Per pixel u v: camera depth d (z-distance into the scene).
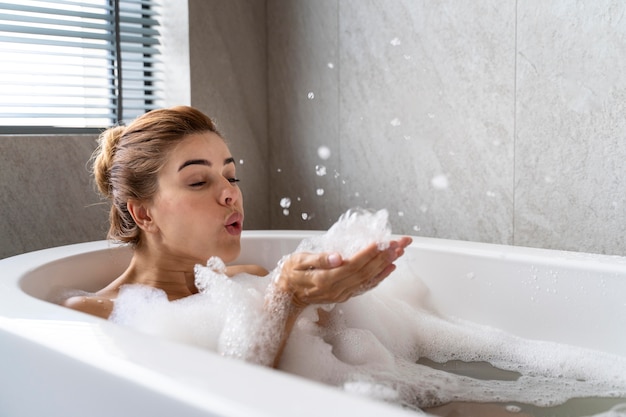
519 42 1.71
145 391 0.63
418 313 1.31
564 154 1.66
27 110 1.91
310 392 0.59
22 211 1.74
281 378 0.62
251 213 2.28
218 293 1.06
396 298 1.36
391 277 1.38
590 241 1.63
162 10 2.14
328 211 2.17
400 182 1.99
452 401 0.99
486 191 1.81
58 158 1.81
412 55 1.93
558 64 1.65
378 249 0.89
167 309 1.09
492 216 1.80
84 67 2.02
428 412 0.95
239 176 2.23
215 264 1.19
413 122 1.94
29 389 0.80
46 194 1.79
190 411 0.59
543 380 1.12
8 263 1.28
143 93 2.16
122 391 0.66
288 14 2.23
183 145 1.17
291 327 1.00
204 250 1.19
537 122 1.70
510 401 1.00
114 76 2.06
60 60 1.98
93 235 1.88
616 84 1.55
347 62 2.08
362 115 2.06
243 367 0.66
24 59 1.91
